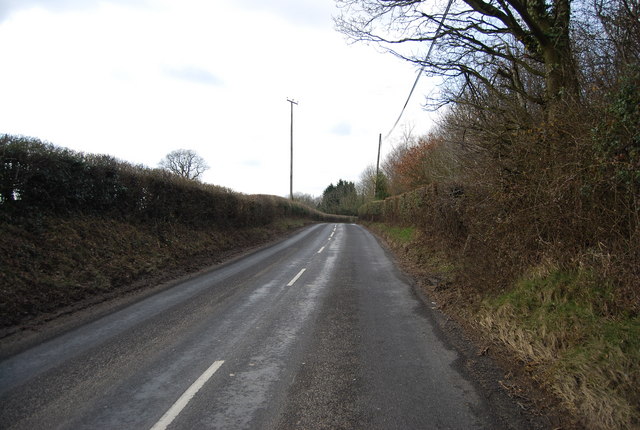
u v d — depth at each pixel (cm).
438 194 1239
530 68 712
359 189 8006
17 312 621
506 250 673
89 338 542
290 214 3950
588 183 482
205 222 1714
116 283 875
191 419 338
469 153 899
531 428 325
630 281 429
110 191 1138
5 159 808
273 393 387
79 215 1025
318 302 765
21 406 355
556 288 521
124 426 326
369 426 328
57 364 452
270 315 670
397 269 1197
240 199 2112
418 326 610
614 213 466
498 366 452
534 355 454
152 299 778
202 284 938
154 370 439
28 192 878
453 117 1102
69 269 812
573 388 369
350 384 407
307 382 412
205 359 473
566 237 551
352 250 1739
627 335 389
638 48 448
